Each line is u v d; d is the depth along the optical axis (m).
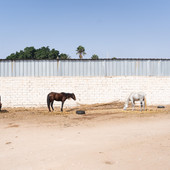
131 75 19.47
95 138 7.50
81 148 6.26
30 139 7.52
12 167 4.84
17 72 18.70
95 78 19.14
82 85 19.02
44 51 71.50
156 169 4.50
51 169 4.63
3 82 18.53
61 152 5.89
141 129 8.98
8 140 7.42
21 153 5.91
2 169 4.73
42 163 5.04
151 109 16.39
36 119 12.09
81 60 19.16
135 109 16.53
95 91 19.09
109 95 19.17
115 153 5.70
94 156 5.47
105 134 8.13
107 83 19.22
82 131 8.77
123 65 19.47
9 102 18.47
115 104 19.03
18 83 18.61
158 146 6.34
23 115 13.64
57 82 18.91
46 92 18.78
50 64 18.94
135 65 19.58
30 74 18.78
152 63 19.78
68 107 18.70
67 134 8.23
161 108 17.27
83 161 5.10
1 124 10.64
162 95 19.61
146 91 19.53
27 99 18.59
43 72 18.88
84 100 18.97
